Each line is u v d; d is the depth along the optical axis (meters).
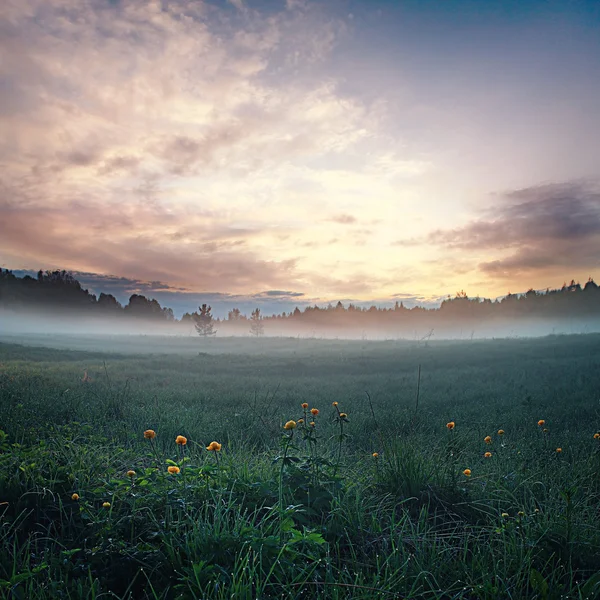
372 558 2.92
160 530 2.80
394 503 3.81
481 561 2.78
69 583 2.43
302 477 3.64
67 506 3.28
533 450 5.86
